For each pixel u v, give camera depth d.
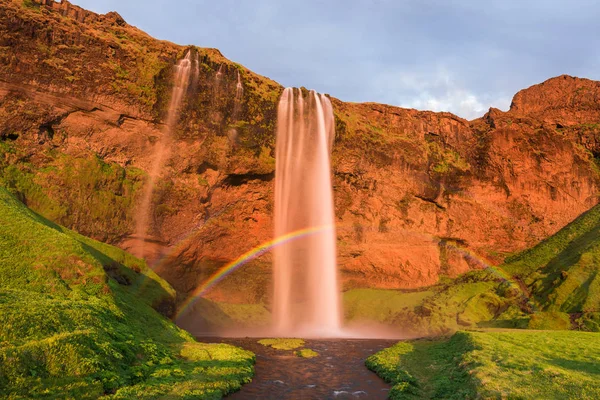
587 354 21.83
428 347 30.20
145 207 44.62
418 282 62.72
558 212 72.38
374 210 62.16
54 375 14.65
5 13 38.88
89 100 42.06
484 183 70.19
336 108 63.00
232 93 50.44
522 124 75.00
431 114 72.50
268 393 20.00
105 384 15.64
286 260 56.03
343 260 60.50
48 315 17.88
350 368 26.59
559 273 56.91
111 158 44.12
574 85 91.00
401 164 63.88
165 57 47.03
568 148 75.25
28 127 39.44
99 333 18.86
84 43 42.62
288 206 55.38
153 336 24.39
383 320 54.16
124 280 31.19
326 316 56.12
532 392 15.84
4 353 13.87
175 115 46.50
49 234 26.56
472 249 67.88
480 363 20.88
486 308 53.19
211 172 50.09
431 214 65.81
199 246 50.62
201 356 23.72
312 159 56.25
